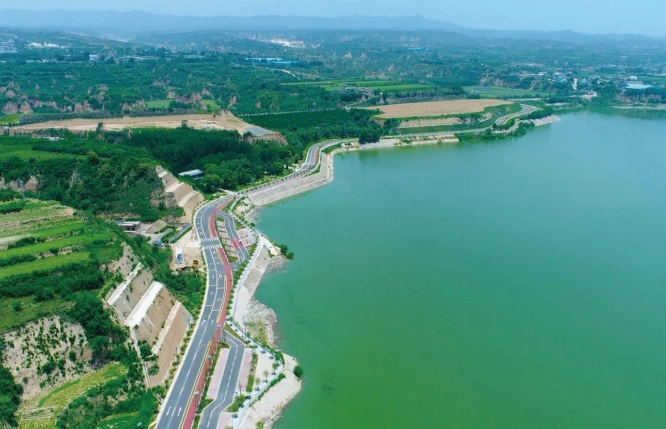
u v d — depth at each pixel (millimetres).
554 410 137250
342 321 173875
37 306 138250
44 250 158625
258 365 148625
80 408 124875
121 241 172250
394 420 133250
